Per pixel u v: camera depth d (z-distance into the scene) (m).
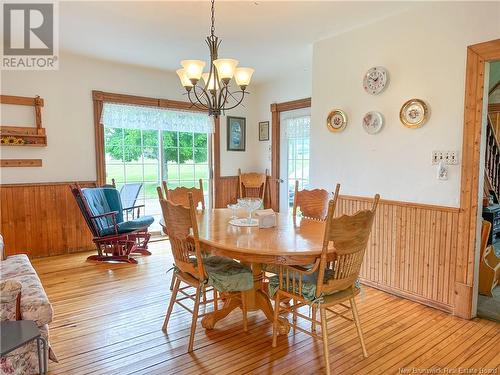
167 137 5.26
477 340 2.38
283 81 5.40
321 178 3.81
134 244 4.25
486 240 3.14
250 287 2.33
